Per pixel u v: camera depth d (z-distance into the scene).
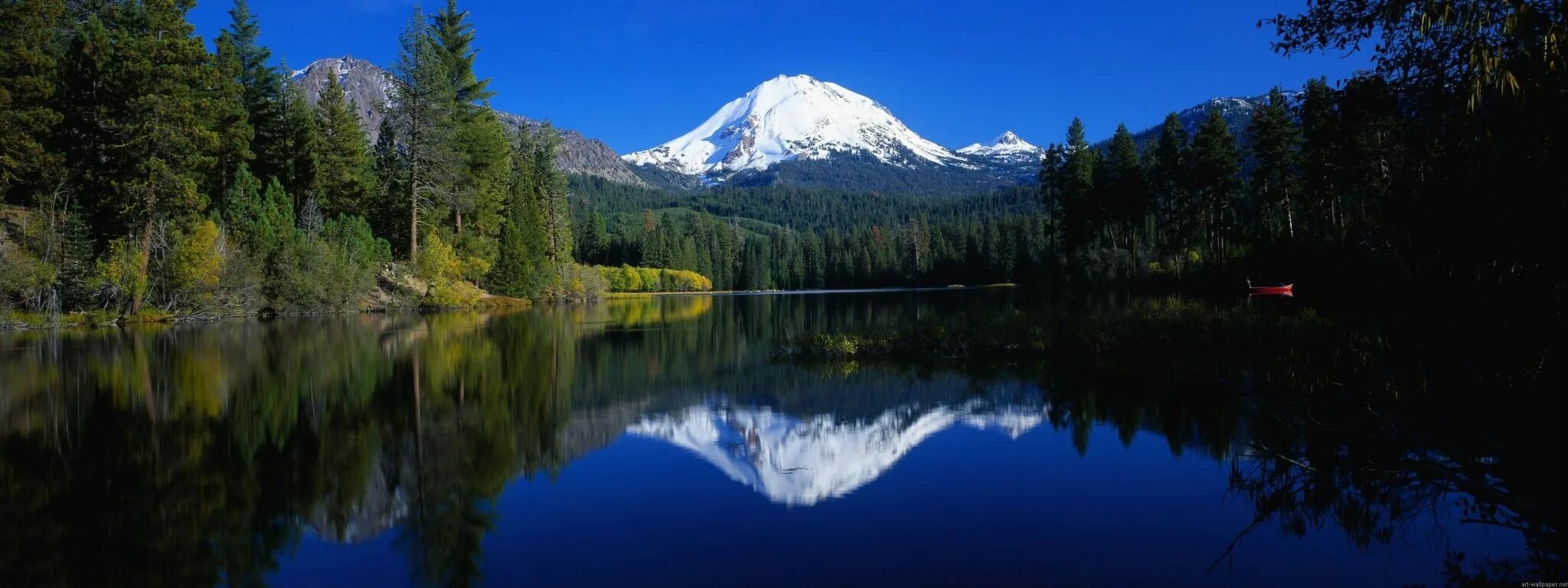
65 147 30.08
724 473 8.57
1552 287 6.69
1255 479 7.97
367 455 9.37
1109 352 17.28
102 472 8.54
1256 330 16.81
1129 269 47.78
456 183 46.19
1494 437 7.77
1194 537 6.39
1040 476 8.22
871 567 5.83
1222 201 43.50
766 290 111.81
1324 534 6.40
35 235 27.48
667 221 133.00
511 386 14.95
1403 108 8.29
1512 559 5.85
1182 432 10.02
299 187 44.81
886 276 111.25
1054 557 5.98
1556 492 6.94
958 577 5.62
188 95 31.27
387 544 6.41
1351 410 10.21
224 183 39.06
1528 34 6.36
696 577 5.66
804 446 9.93
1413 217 8.01
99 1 34.22
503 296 49.19
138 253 29.31
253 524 6.89
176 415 11.69
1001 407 12.16
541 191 59.22
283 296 34.97
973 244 93.50
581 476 8.48
